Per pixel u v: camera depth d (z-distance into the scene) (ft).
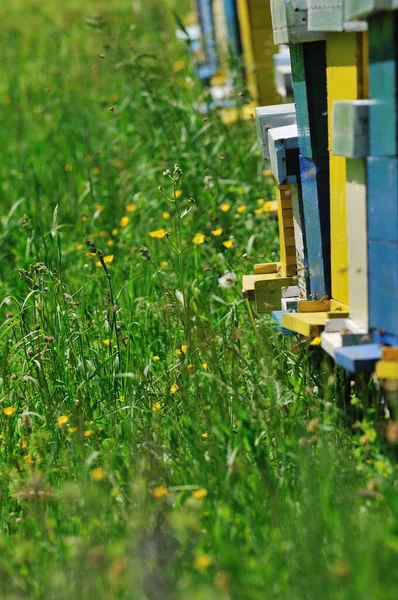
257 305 34.40
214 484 25.61
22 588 22.18
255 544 22.68
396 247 24.61
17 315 35.55
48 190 61.52
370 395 28.12
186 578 22.07
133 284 43.39
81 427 28.63
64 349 34.40
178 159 53.57
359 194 26.07
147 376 32.65
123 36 81.25
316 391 30.14
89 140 64.95
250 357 33.60
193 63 74.38
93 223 51.55
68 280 46.57
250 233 46.70
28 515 25.38
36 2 139.13
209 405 28.89
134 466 26.08
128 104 66.64
